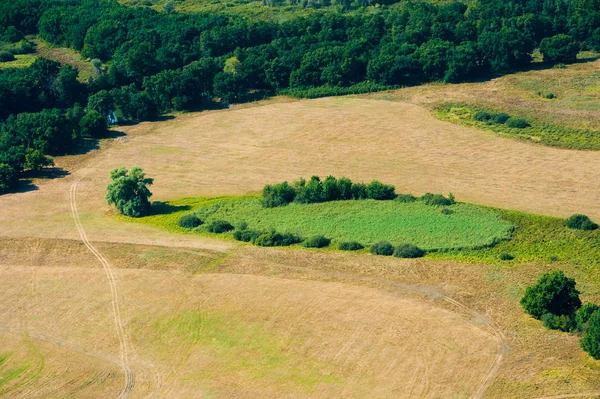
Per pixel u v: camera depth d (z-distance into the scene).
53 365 107.75
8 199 163.75
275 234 141.75
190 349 110.25
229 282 128.12
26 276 132.38
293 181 167.12
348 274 130.25
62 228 150.25
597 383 99.69
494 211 149.62
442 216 148.00
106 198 155.75
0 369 107.31
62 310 121.38
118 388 102.56
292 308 119.56
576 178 163.88
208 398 99.62
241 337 112.50
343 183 157.62
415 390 99.81
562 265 130.62
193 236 145.38
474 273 129.25
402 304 120.19
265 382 102.31
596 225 142.25
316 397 99.00
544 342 109.00
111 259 137.38
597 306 112.19
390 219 147.75
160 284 128.12
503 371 103.12
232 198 160.38
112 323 117.38
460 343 109.62
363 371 103.88
